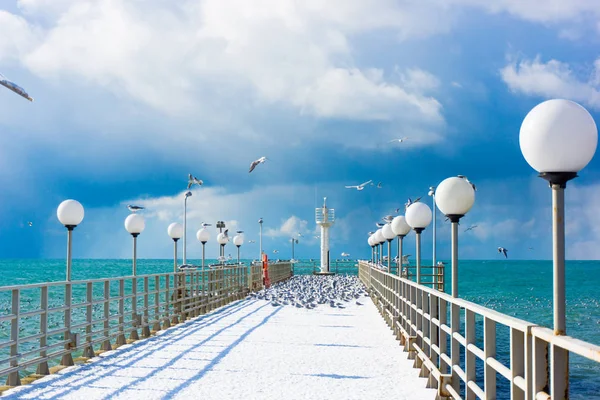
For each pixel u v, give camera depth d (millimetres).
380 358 14117
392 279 19859
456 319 9320
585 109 5957
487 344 6992
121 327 16406
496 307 54938
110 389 10820
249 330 19578
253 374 12203
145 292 18469
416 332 13375
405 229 19578
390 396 10359
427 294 12625
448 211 10367
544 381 5281
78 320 34438
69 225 14133
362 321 22359
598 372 21703
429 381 11055
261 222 56312
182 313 22438
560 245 5754
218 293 29391
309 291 36406
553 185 5965
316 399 10125
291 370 12625
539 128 5859
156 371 12508
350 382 11477
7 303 52188
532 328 5324
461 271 167500
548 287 89625
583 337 35125
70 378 11820
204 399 10102
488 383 6961
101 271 147875
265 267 43281
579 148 5770
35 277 120188
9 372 10992
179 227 24078
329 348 15617
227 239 35438
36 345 25328
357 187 40125
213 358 14086
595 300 63625
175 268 24125
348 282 51312
